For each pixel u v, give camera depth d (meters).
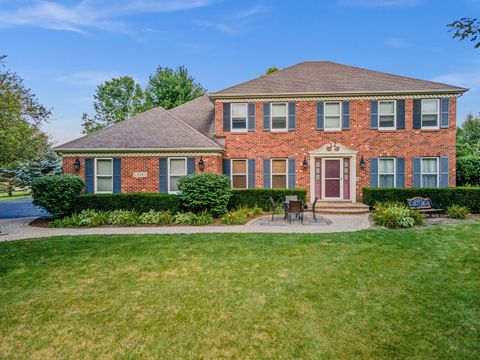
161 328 4.50
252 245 8.30
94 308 5.11
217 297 5.43
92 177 16.48
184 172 16.34
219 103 17.66
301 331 4.36
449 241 8.26
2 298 5.48
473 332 4.25
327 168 17.11
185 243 8.65
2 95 18.17
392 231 9.59
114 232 10.66
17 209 19.98
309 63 21.27
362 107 16.72
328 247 7.97
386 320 4.60
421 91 16.11
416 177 16.41
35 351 4.00
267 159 17.34
